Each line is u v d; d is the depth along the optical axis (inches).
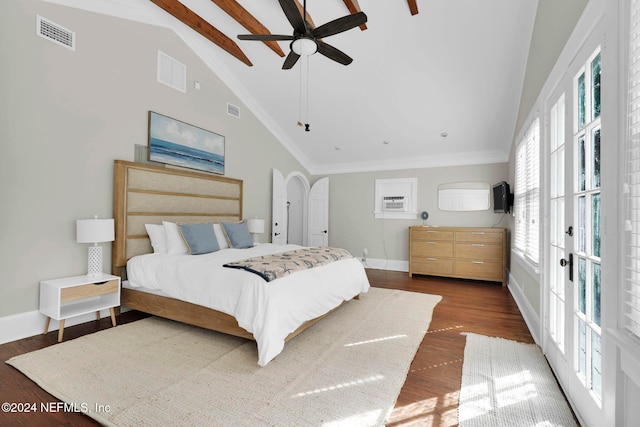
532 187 115.5
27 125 101.3
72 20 112.7
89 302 115.4
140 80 136.6
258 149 210.7
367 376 79.1
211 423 60.7
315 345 98.3
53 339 100.6
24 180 100.7
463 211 220.4
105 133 123.4
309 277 107.3
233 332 96.1
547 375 80.7
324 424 60.7
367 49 147.0
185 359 87.7
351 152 242.5
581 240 65.7
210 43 164.4
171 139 149.6
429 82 160.7
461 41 134.7
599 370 56.4
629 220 41.8
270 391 72.0
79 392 70.7
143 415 62.8
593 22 53.3
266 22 142.6
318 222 266.7
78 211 114.9
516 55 135.6
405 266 238.8
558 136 82.2
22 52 99.9
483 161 215.6
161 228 135.3
